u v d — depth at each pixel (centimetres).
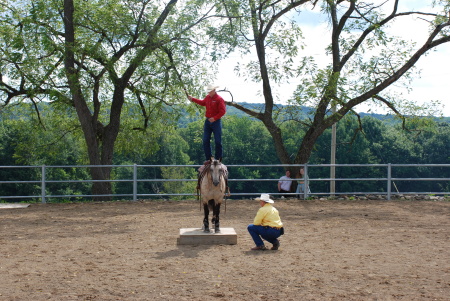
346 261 848
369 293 655
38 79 1958
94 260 873
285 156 2139
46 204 1708
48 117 2664
